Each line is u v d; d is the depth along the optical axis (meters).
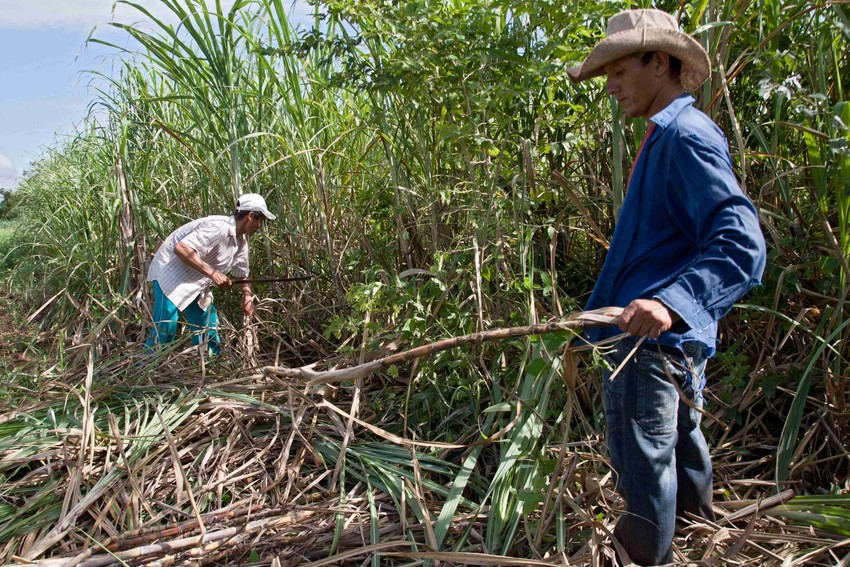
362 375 2.10
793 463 2.72
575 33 3.26
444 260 3.50
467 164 3.44
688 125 1.99
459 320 3.23
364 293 3.28
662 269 2.10
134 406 3.47
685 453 2.39
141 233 5.46
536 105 3.53
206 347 4.45
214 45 4.98
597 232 3.29
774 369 3.01
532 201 3.15
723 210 1.90
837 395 2.76
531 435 2.68
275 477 2.95
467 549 2.46
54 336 5.50
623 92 2.13
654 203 2.08
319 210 4.81
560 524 2.35
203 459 3.02
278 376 3.58
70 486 2.76
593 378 3.04
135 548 2.46
